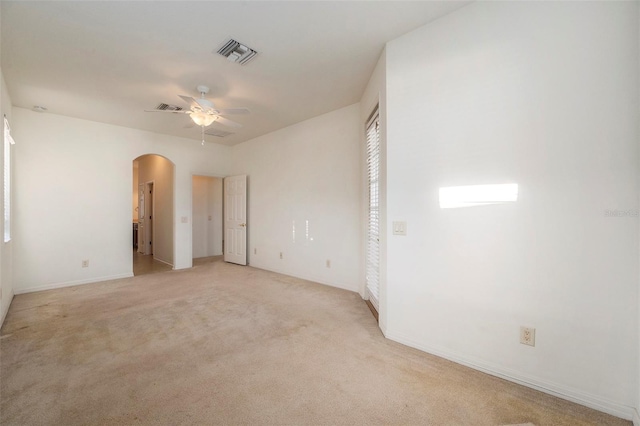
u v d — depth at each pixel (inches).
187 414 60.7
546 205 68.9
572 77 65.7
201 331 102.0
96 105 147.0
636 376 59.9
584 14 64.3
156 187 253.8
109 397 65.9
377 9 80.7
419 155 88.4
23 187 150.1
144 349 88.6
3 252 112.6
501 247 74.7
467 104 79.7
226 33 91.1
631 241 60.6
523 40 71.4
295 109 158.9
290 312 121.3
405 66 91.6
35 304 131.0
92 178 173.3
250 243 224.7
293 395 67.2
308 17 84.0
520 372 72.2
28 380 72.1
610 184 62.2
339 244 159.3
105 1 76.1
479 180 77.7
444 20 83.7
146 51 100.5
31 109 151.6
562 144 67.0
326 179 165.9
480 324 78.0
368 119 126.0
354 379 73.5
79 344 91.7
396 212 93.0
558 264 67.7
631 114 60.2
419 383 71.9
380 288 105.2
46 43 94.9
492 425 58.1
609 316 62.6
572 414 61.7
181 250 213.8
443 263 84.1
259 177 214.8
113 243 181.2
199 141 223.9
